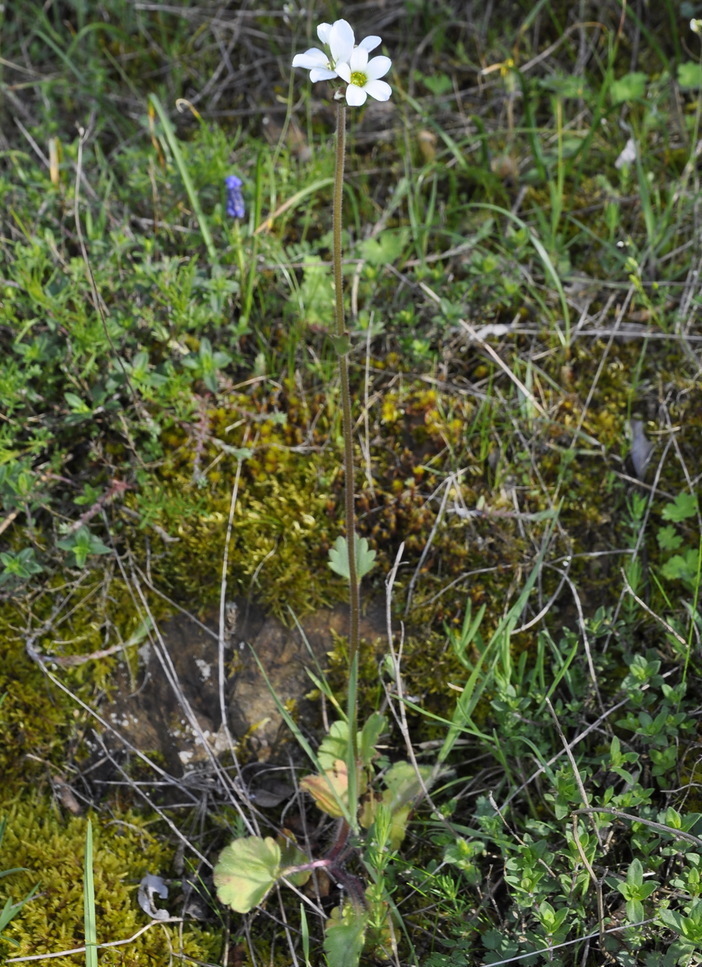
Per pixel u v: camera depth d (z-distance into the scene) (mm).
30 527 452
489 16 626
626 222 549
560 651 438
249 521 465
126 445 467
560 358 504
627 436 483
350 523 372
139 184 539
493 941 375
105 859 421
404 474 479
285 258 522
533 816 409
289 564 458
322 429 492
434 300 511
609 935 373
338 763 414
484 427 481
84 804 437
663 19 610
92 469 475
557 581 458
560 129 539
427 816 423
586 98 584
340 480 474
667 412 482
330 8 625
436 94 603
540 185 567
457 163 580
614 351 503
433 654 449
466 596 458
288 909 415
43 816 431
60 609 456
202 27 634
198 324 479
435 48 619
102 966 397
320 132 602
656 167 563
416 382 500
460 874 406
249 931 409
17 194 540
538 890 371
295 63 328
